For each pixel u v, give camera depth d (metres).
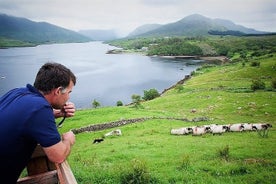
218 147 27.06
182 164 20.03
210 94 85.12
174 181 16.67
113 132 43.56
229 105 70.88
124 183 15.18
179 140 34.22
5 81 165.75
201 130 38.31
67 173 3.63
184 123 50.69
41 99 3.69
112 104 116.81
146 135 41.06
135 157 24.64
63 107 4.56
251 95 77.62
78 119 58.00
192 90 103.31
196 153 24.70
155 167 20.19
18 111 3.52
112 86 151.88
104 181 15.32
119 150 29.48
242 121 53.62
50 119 3.63
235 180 16.42
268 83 99.50
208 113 65.75
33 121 3.50
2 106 3.69
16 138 3.49
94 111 64.88
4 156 3.50
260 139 32.34
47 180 4.21
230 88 92.88
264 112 62.88
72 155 29.69
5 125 3.48
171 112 66.06
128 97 128.12
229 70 137.25
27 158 3.76
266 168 18.72
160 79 171.25
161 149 28.30
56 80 3.88
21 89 3.94
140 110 66.00
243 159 22.00
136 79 172.75
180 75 183.75
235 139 33.06
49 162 4.35
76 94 134.25
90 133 47.69
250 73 121.56
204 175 17.45
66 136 4.04
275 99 71.56
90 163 22.08
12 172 3.65
